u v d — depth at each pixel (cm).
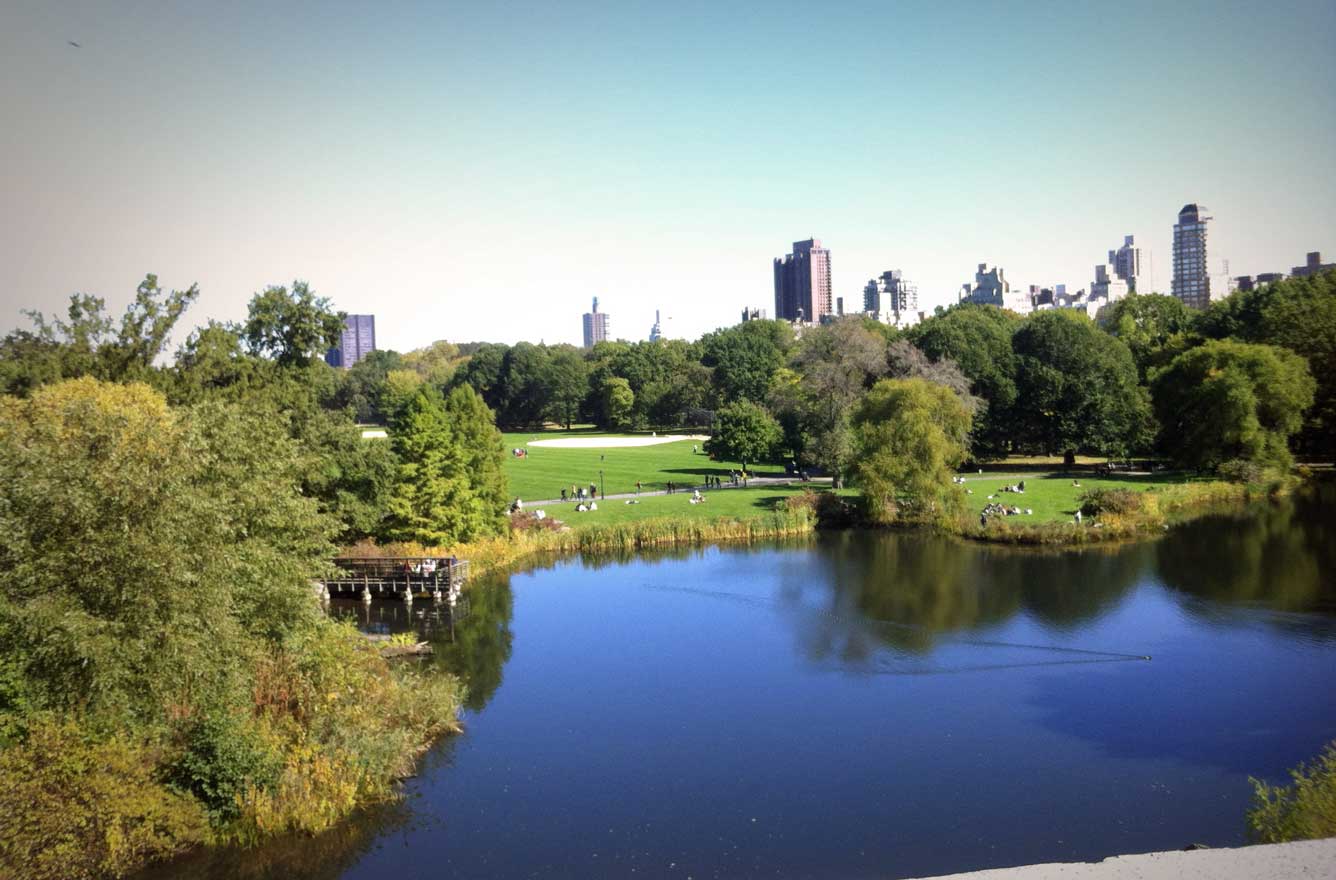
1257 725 3897
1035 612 5731
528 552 7744
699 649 5162
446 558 6425
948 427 8988
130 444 2970
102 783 2528
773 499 9631
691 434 18400
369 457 6844
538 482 11025
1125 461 11469
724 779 3481
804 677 4662
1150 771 3491
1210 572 6494
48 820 2428
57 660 2664
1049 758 3628
